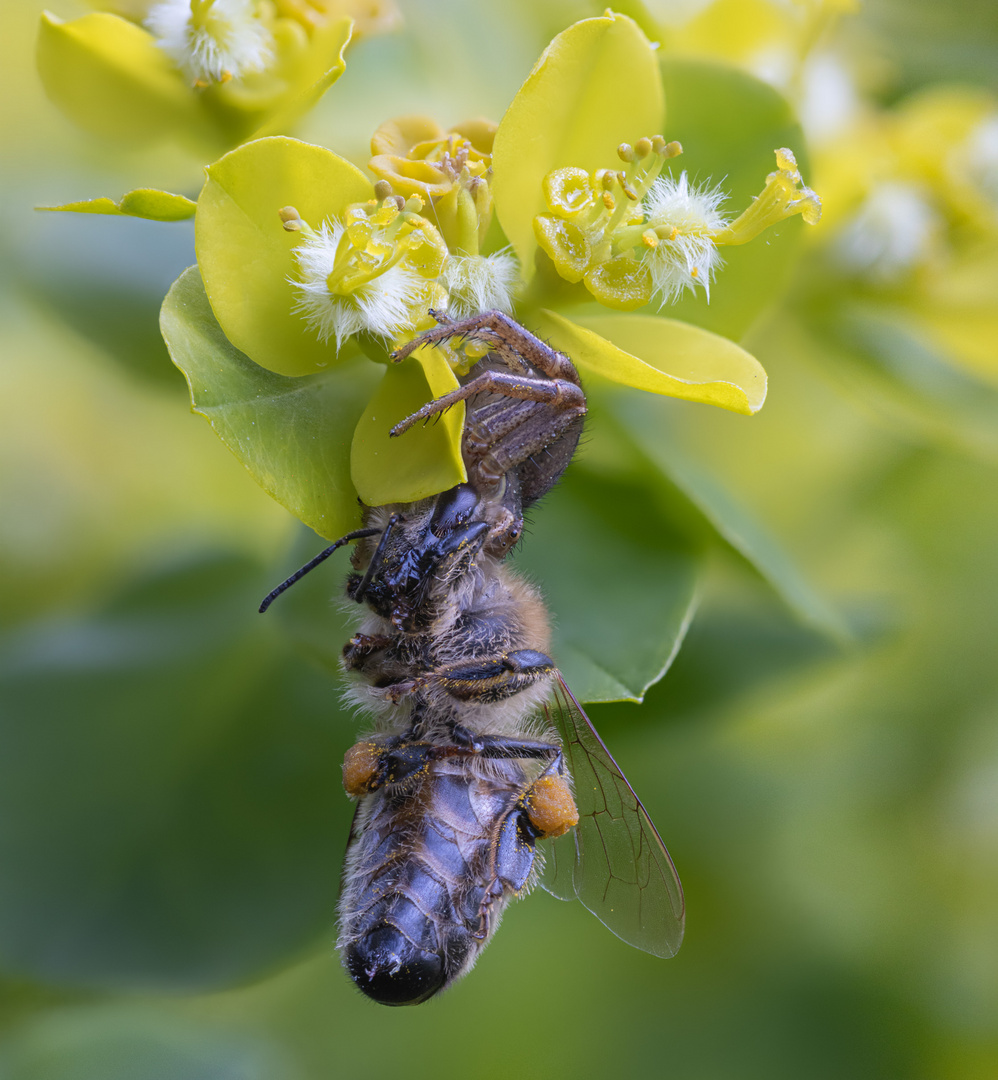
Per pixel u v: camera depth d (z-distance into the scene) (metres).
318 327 0.10
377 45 0.11
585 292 0.10
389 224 0.10
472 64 0.11
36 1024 0.11
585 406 0.10
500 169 0.10
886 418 0.12
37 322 0.11
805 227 0.11
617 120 0.10
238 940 0.11
